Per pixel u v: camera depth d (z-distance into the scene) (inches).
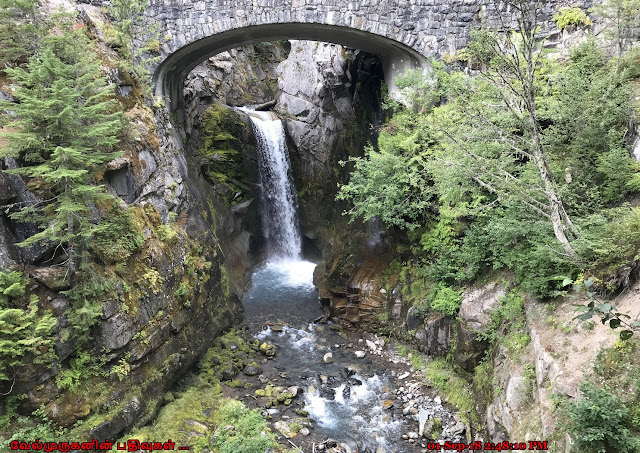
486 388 449.4
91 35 524.4
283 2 629.6
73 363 376.5
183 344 506.9
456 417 468.4
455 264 558.6
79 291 377.4
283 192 984.9
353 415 484.4
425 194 593.6
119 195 465.4
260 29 665.6
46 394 354.9
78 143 344.5
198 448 409.1
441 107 576.1
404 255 671.8
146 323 442.6
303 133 981.2
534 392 360.5
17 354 327.6
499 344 443.8
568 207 432.5
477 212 481.4
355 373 562.9
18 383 339.9
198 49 696.4
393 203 604.7
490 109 470.9
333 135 955.3
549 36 641.0
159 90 672.4
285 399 503.2
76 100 390.0
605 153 425.4
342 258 775.7
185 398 472.4
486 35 426.0
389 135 642.2
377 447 436.5
